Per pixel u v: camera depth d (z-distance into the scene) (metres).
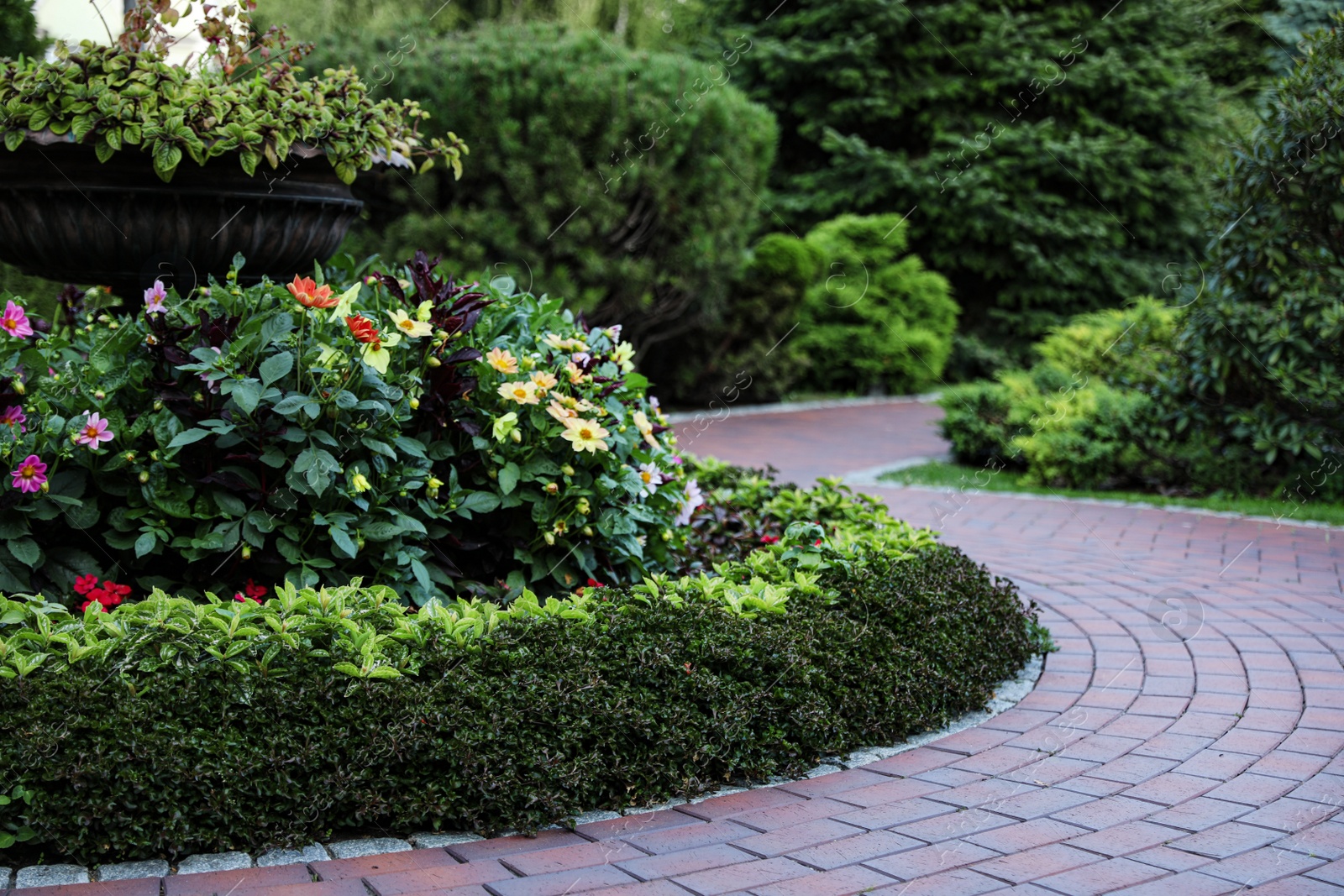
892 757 3.26
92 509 3.27
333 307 3.42
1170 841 2.64
